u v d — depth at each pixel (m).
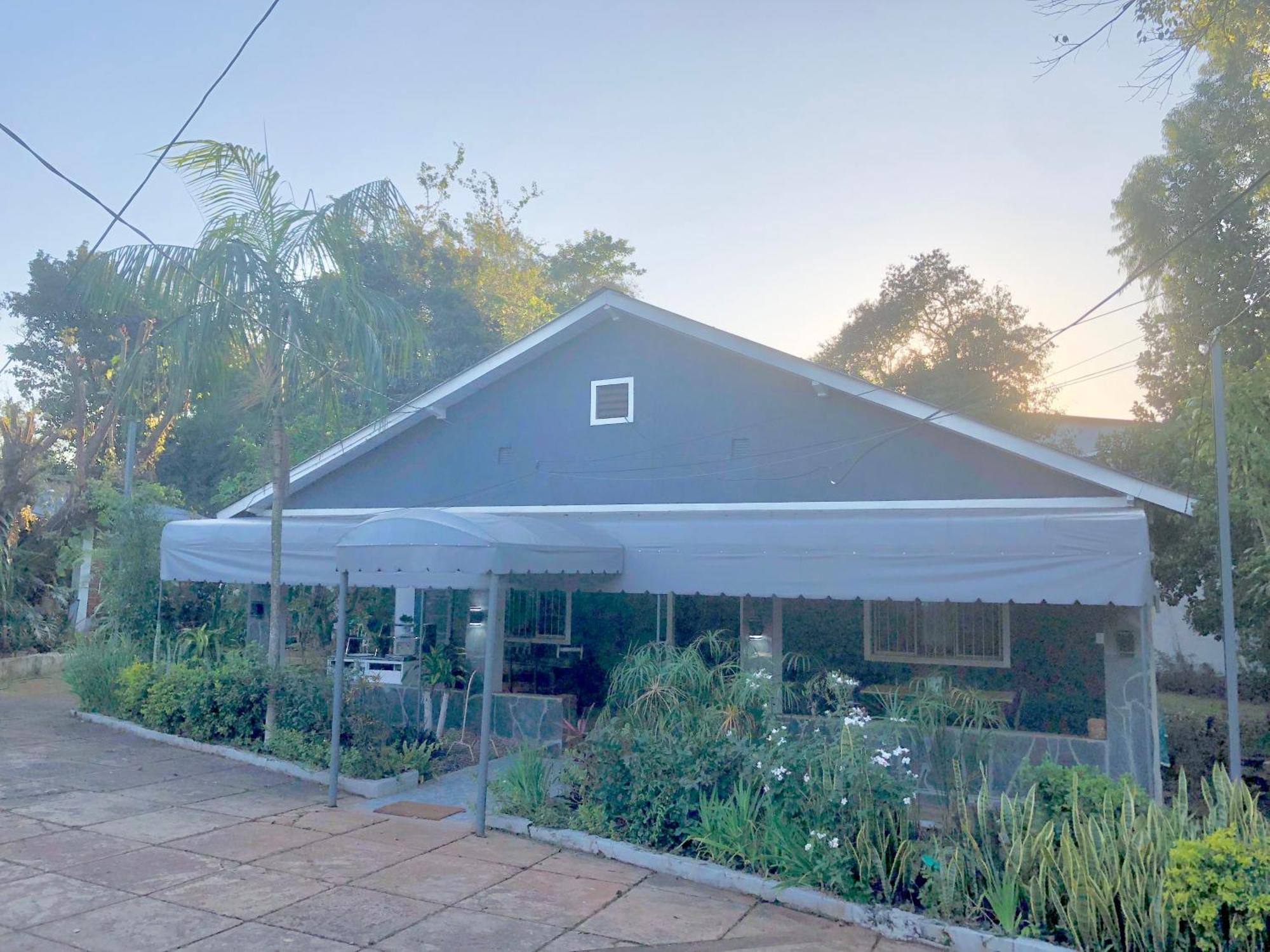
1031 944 7.02
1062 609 12.30
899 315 34.16
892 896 7.91
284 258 13.28
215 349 12.88
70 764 12.51
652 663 10.88
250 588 18.31
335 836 9.75
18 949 6.74
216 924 7.30
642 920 7.65
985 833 7.99
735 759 9.29
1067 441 29.08
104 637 18.00
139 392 13.51
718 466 14.30
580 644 15.59
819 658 13.47
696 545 12.27
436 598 16.94
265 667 13.66
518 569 10.64
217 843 9.38
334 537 14.27
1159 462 16.89
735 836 8.75
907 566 11.00
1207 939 6.42
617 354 15.29
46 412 32.50
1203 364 16.31
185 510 21.09
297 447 26.81
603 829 9.69
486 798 10.37
